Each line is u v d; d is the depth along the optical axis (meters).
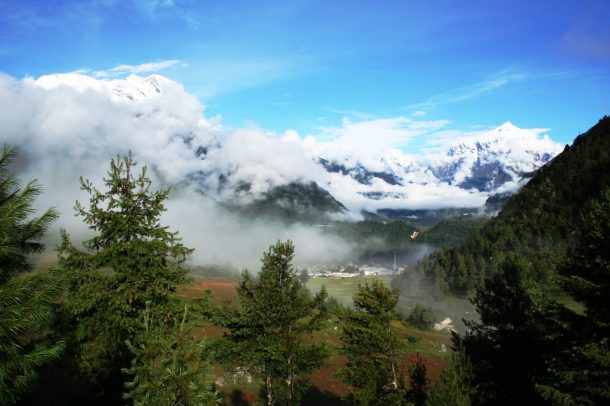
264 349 24.69
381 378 24.66
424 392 24.70
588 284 18.23
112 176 18.28
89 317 17.06
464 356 21.34
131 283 17.25
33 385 12.02
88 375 16.88
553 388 17.86
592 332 18.34
